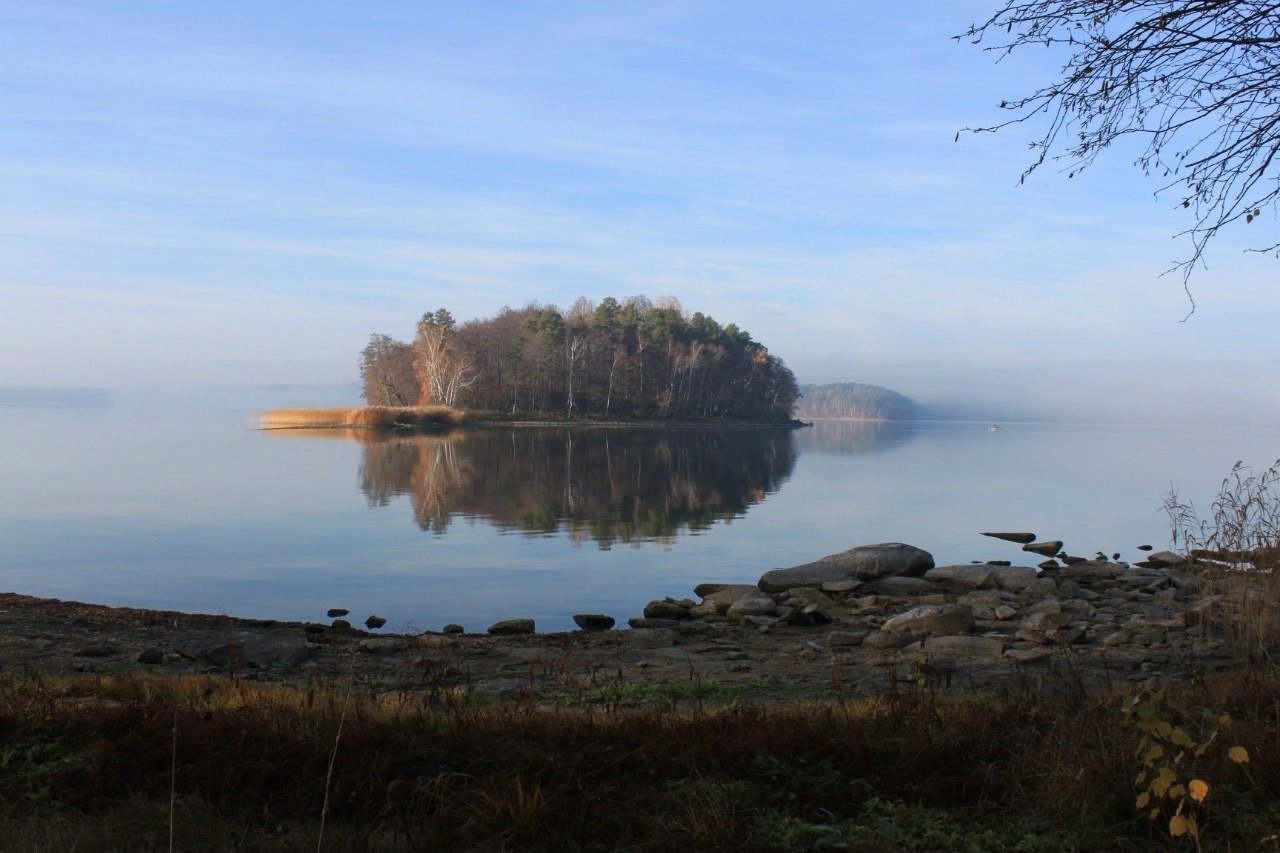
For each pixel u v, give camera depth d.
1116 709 6.71
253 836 5.28
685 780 5.88
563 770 5.99
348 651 11.95
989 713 7.00
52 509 27.50
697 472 46.88
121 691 8.23
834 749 6.42
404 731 6.75
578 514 29.16
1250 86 5.84
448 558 21.00
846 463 57.00
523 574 19.33
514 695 8.98
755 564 21.06
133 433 71.00
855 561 18.62
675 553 22.39
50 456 47.66
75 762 6.10
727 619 15.34
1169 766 5.23
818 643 12.77
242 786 5.89
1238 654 11.06
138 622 13.14
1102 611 15.13
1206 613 12.27
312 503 30.30
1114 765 5.71
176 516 26.66
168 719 6.66
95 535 23.23
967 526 28.28
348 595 17.03
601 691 9.09
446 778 5.85
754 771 6.09
